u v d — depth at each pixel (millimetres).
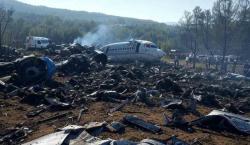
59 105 19156
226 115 18328
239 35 70562
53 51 51531
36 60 26438
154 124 16844
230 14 64438
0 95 21578
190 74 41969
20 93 21797
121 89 25109
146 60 48812
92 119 17016
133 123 16266
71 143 12445
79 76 31359
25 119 16828
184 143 13992
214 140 15445
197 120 17750
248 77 46438
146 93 23734
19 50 57000
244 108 24141
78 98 21719
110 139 13086
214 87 30375
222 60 59281
